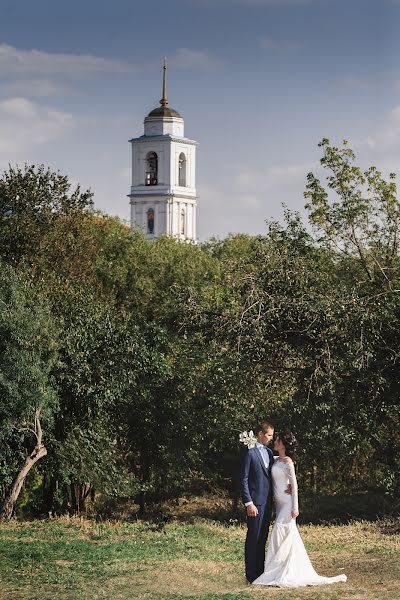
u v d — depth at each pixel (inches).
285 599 479.5
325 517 1295.5
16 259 1699.1
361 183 1405.0
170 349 1481.3
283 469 538.6
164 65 7106.3
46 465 1330.0
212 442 1441.9
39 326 1184.2
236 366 1249.4
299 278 1196.5
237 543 792.3
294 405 1197.1
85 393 1270.9
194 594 531.2
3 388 1149.7
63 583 585.6
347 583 541.3
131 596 529.3
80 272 1769.2
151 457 1502.2
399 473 1237.7
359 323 1138.0
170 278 2472.9
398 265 1347.2
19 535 845.2
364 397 1187.3
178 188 7027.6
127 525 971.3
